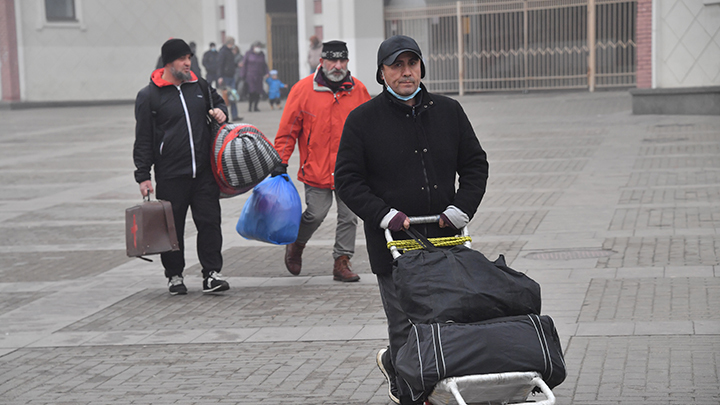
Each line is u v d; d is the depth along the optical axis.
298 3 42.41
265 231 10.42
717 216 12.80
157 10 48.44
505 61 40.59
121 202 17.42
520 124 27.25
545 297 9.23
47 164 23.12
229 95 35.78
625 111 29.44
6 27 45.72
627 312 8.48
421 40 41.88
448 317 4.93
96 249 13.30
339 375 7.24
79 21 46.97
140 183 10.09
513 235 12.52
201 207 10.22
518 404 4.76
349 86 10.37
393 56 5.53
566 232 12.47
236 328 8.83
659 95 27.61
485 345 4.78
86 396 7.00
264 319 9.11
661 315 8.30
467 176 5.84
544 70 39.88
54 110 44.12
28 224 15.44
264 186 10.44
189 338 8.55
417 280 5.07
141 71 48.53
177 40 9.99
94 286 11.01
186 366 7.68
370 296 9.87
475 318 4.98
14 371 7.74
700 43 26.97
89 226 15.13
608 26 38.41
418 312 5.03
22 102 45.66
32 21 46.06
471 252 5.24
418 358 4.77
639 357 7.18
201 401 6.76
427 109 5.75
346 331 8.51
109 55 47.78
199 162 10.09
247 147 9.98
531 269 10.51
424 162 5.70
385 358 6.10
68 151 25.97
